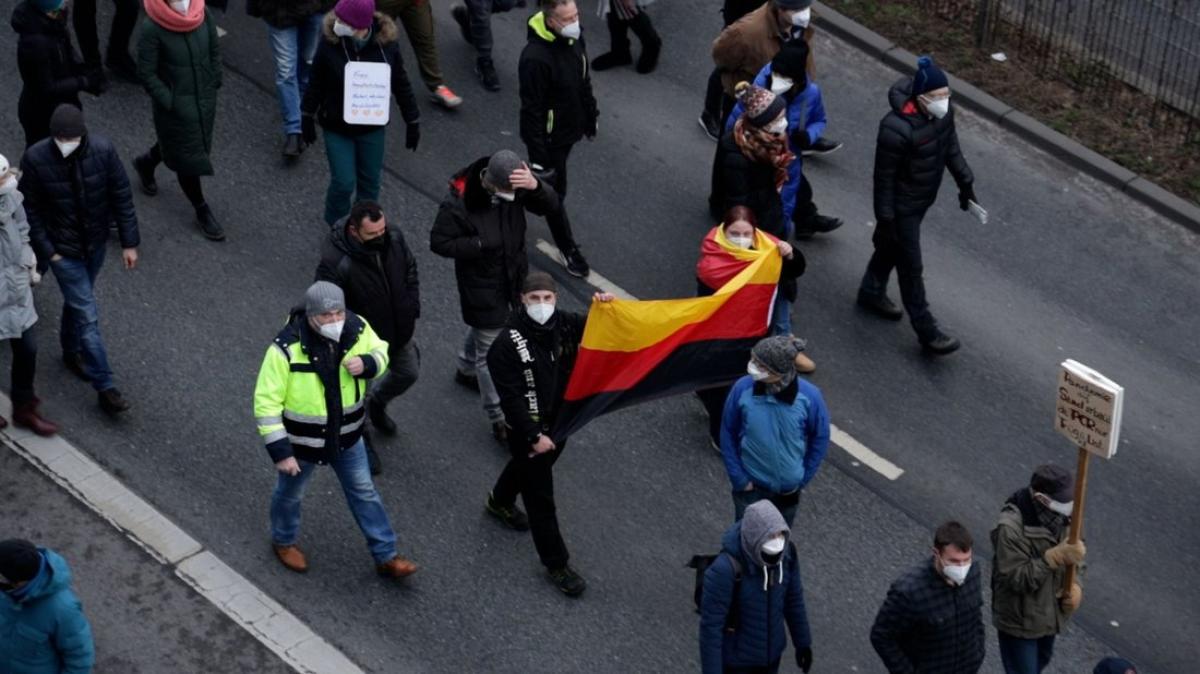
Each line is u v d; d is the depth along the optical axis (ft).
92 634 61.52
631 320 63.93
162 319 75.31
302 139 81.10
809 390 62.39
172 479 68.03
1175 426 77.92
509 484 66.59
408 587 65.31
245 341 74.84
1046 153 93.61
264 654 61.93
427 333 76.95
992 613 60.95
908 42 99.25
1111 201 90.99
